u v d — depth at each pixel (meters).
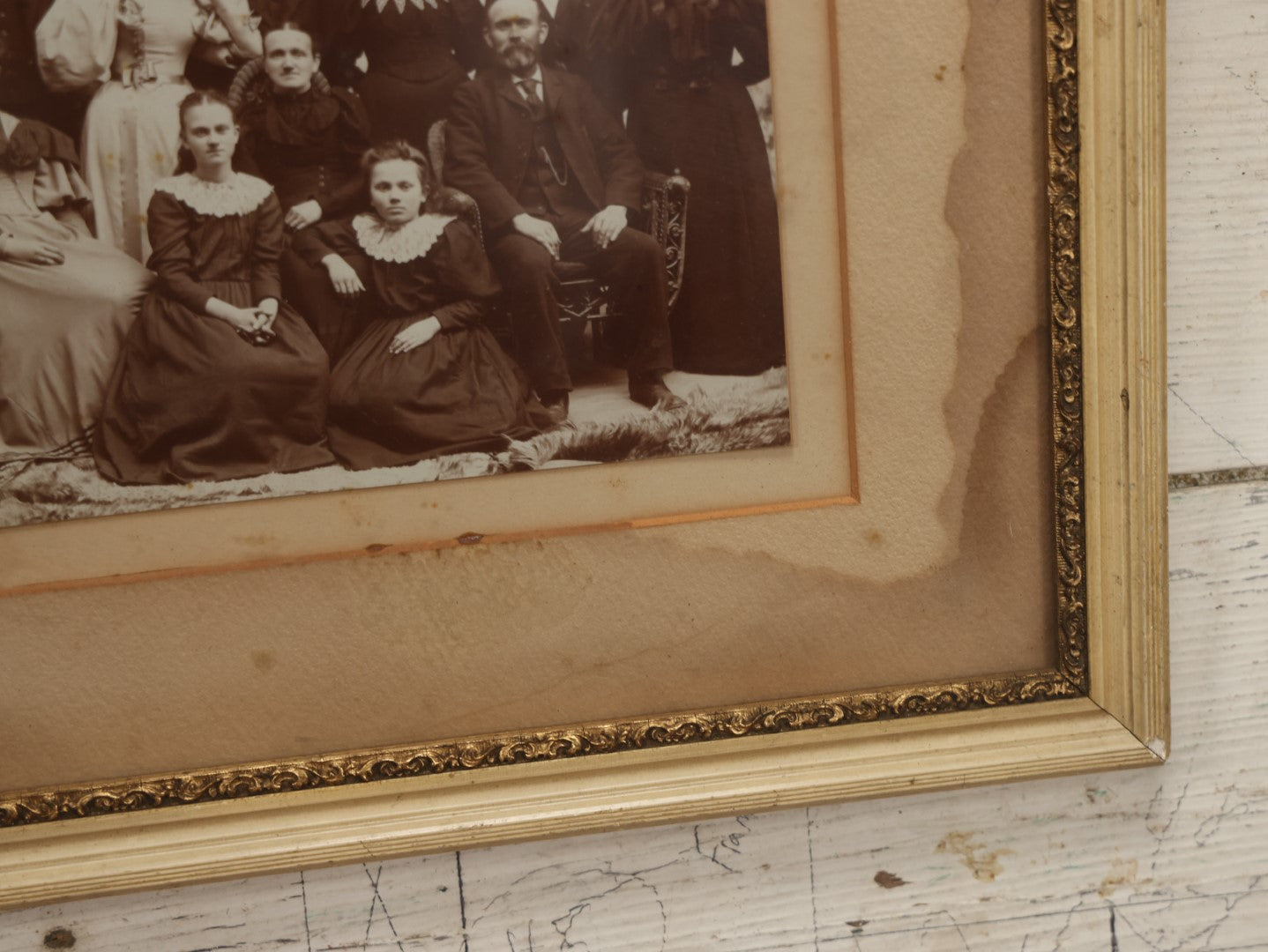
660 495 0.62
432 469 0.60
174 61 0.57
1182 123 0.64
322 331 0.59
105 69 0.56
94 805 0.60
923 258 0.60
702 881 0.66
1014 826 0.67
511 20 0.58
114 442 0.58
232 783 0.61
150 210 0.57
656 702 0.63
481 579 0.61
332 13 0.57
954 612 0.63
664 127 0.59
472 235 0.59
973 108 0.59
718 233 0.60
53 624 0.59
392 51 0.58
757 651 0.63
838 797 0.63
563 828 0.62
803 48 0.59
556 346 0.60
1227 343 0.66
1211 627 0.67
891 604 0.63
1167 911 0.68
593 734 0.62
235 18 0.57
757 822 0.66
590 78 0.59
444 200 0.59
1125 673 0.64
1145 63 0.58
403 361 0.60
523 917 0.66
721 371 0.61
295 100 0.58
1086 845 0.67
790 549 0.62
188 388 0.58
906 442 0.62
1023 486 0.63
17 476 0.58
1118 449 0.62
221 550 0.60
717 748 0.63
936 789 0.63
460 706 0.62
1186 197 0.64
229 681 0.61
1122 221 0.60
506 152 0.59
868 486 0.62
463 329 0.60
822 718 0.63
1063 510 0.62
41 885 0.59
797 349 0.61
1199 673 0.67
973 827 0.67
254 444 0.59
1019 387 0.62
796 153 0.60
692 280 0.60
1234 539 0.67
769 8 0.59
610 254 0.60
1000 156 0.60
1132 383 0.61
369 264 0.59
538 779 0.62
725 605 0.62
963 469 0.62
